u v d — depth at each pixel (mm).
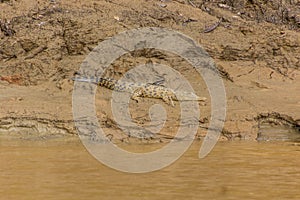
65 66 46781
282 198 27344
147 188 28547
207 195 27578
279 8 55188
